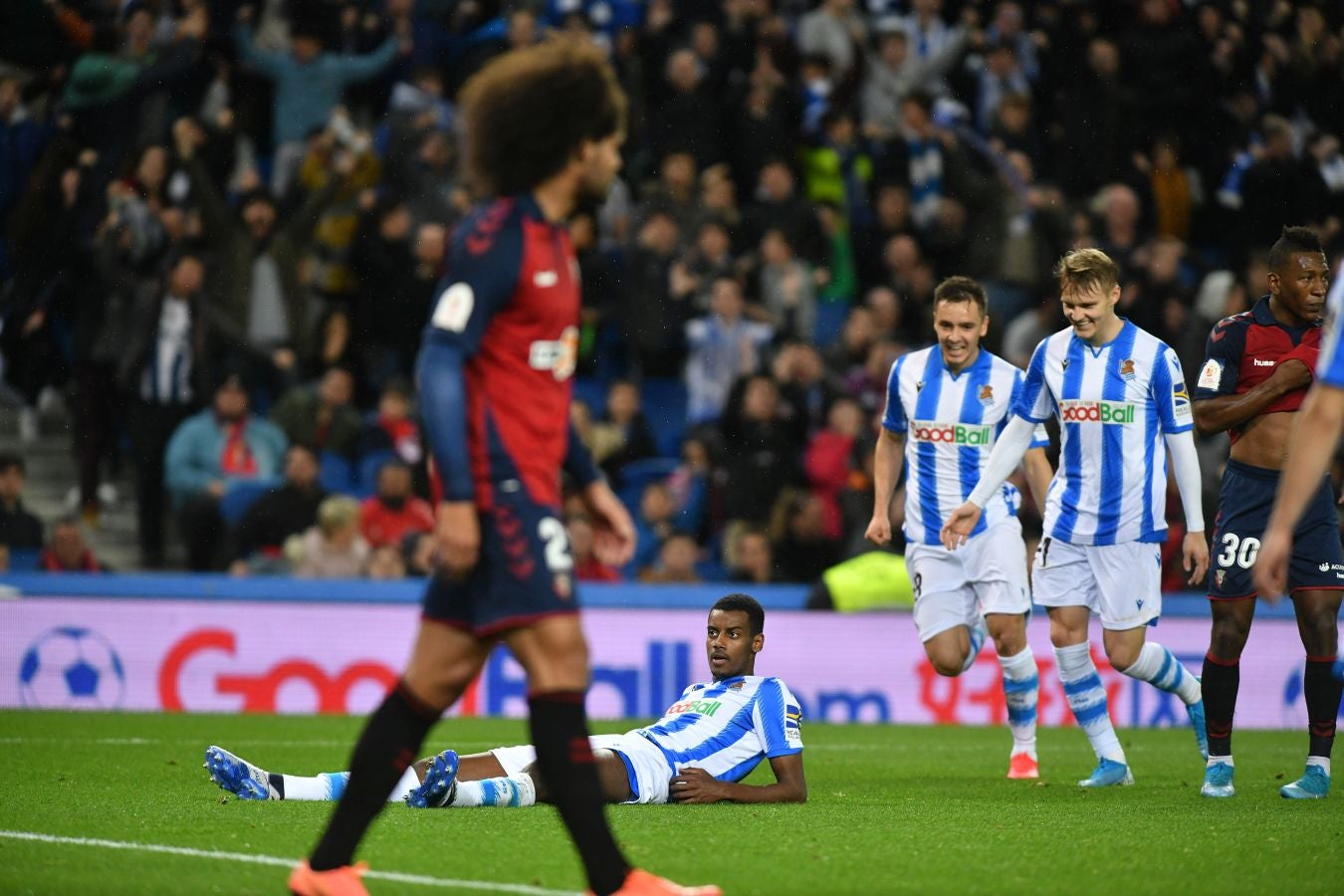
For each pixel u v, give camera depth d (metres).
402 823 18.45
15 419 51.66
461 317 12.66
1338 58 63.78
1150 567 25.16
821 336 55.25
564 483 46.66
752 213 54.53
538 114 13.04
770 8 58.62
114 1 54.75
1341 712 42.12
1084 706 25.42
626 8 60.19
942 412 27.28
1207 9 61.00
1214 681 23.30
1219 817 20.19
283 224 52.94
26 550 46.34
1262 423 22.95
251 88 55.22
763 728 21.97
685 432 54.44
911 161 56.59
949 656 27.67
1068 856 16.52
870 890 14.35
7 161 53.41
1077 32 60.34
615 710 41.88
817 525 46.16
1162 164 58.94
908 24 60.62
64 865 15.35
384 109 57.03
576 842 12.87
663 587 42.81
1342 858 16.50
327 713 41.31
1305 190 58.72
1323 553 22.73
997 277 54.94
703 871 15.26
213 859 15.73
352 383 51.03
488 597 12.84
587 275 53.66
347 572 44.09
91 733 33.62
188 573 45.25
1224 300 54.03
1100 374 24.61
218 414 47.38
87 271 51.28
